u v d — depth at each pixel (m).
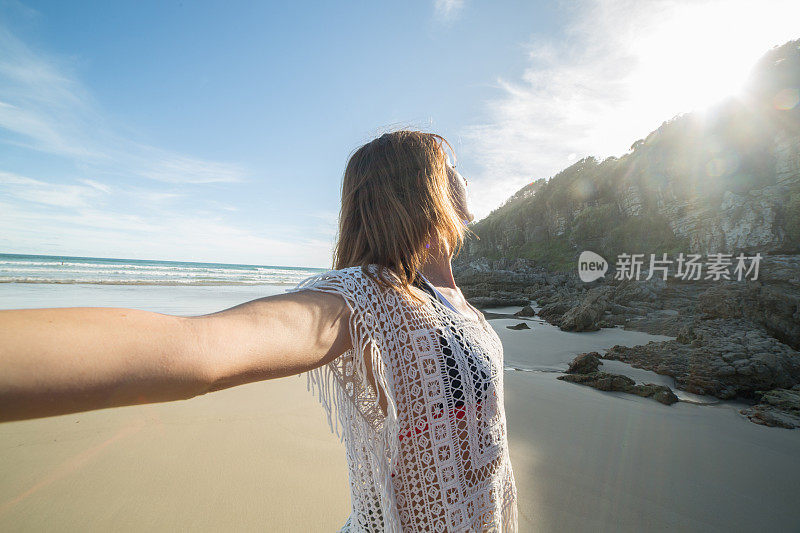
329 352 0.77
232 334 0.64
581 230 31.86
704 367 5.86
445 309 0.95
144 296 15.90
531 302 21.30
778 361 5.64
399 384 0.84
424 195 0.99
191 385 0.59
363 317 0.80
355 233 1.03
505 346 8.70
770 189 22.17
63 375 0.50
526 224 38.62
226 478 2.84
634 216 28.91
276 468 3.00
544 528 2.57
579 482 3.11
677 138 28.14
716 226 22.78
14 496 2.54
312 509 2.58
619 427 4.22
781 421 4.50
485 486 0.94
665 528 2.63
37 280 19.94
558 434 3.97
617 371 6.62
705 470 3.37
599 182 32.81
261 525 2.43
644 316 12.35
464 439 0.90
